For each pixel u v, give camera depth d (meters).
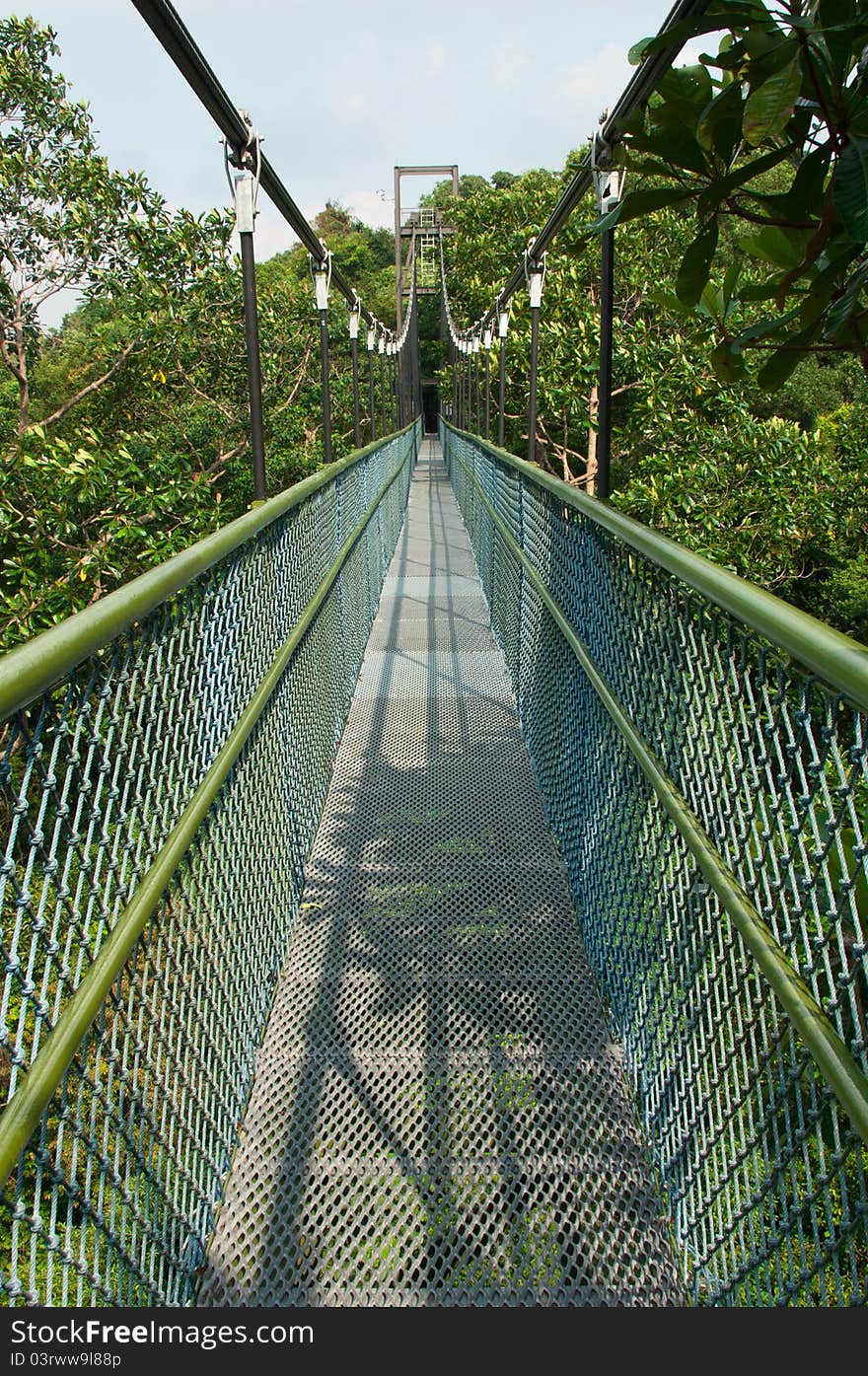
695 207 1.37
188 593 1.63
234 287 10.38
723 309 1.46
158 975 1.42
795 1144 1.14
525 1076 2.02
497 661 4.91
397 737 3.84
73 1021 1.04
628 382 11.68
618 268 11.59
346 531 4.32
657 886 1.80
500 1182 1.77
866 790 0.91
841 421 11.27
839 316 1.22
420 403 23.52
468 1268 1.60
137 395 11.48
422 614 6.05
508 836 3.00
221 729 1.87
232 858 1.95
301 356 12.56
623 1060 2.04
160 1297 1.39
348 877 2.77
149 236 9.80
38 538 8.03
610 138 2.26
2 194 8.99
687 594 1.56
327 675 3.50
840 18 0.99
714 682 1.41
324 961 2.40
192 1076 1.62
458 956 2.40
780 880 1.14
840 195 1.05
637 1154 1.84
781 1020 1.20
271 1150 1.85
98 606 1.10
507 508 4.71
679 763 1.63
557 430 15.61
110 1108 1.20
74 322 16.16
